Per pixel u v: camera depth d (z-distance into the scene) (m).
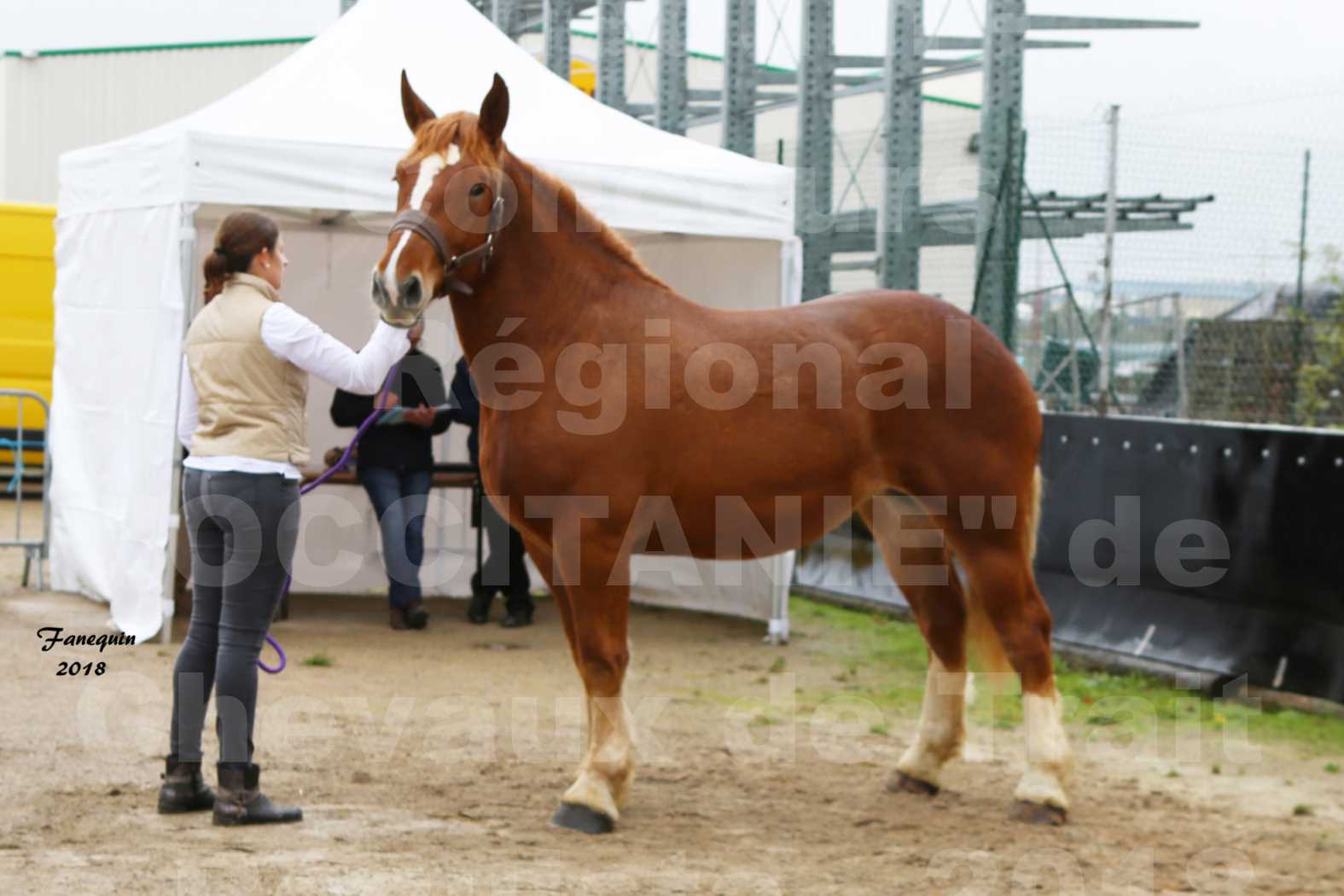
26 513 12.01
